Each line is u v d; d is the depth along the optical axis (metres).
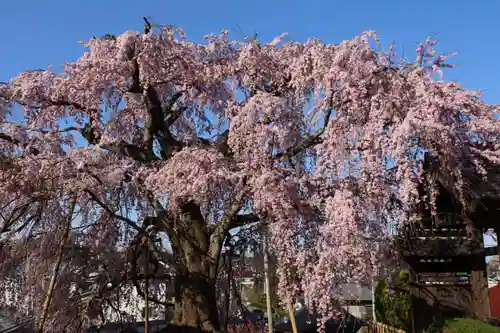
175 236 8.94
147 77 9.23
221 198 8.71
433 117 6.68
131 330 10.15
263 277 10.45
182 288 8.73
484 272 8.98
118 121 10.77
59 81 9.44
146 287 8.98
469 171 7.29
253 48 9.47
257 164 7.90
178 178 7.89
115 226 10.03
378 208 7.06
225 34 10.41
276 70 9.42
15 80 9.55
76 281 10.04
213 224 9.44
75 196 8.30
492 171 7.58
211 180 7.79
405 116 6.95
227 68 9.98
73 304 9.78
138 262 10.69
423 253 8.90
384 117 7.04
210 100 10.70
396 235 8.02
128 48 9.34
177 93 10.37
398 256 8.16
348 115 7.53
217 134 10.77
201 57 10.25
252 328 12.04
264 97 8.29
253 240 10.18
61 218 9.09
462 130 6.93
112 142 9.45
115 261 10.18
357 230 6.75
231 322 12.91
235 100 9.84
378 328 11.05
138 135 11.48
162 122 9.73
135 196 9.55
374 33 7.62
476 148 7.20
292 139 8.41
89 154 8.76
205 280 8.68
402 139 6.54
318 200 7.55
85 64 9.51
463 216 8.41
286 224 7.40
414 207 7.11
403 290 12.39
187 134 11.50
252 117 8.16
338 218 6.75
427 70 7.30
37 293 9.49
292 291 7.46
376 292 13.20
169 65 9.68
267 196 7.45
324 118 8.16
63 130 9.68
